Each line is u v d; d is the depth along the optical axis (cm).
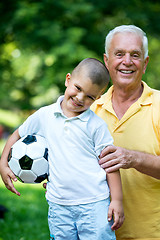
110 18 1127
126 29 303
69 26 1064
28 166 285
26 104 1199
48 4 1044
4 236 510
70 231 276
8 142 305
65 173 271
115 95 317
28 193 757
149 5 1148
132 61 298
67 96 278
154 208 298
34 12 1012
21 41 1074
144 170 282
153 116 302
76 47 960
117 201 273
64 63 989
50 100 1047
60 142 275
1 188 793
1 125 1584
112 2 1108
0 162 301
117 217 270
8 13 1077
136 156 278
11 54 1223
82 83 269
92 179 270
